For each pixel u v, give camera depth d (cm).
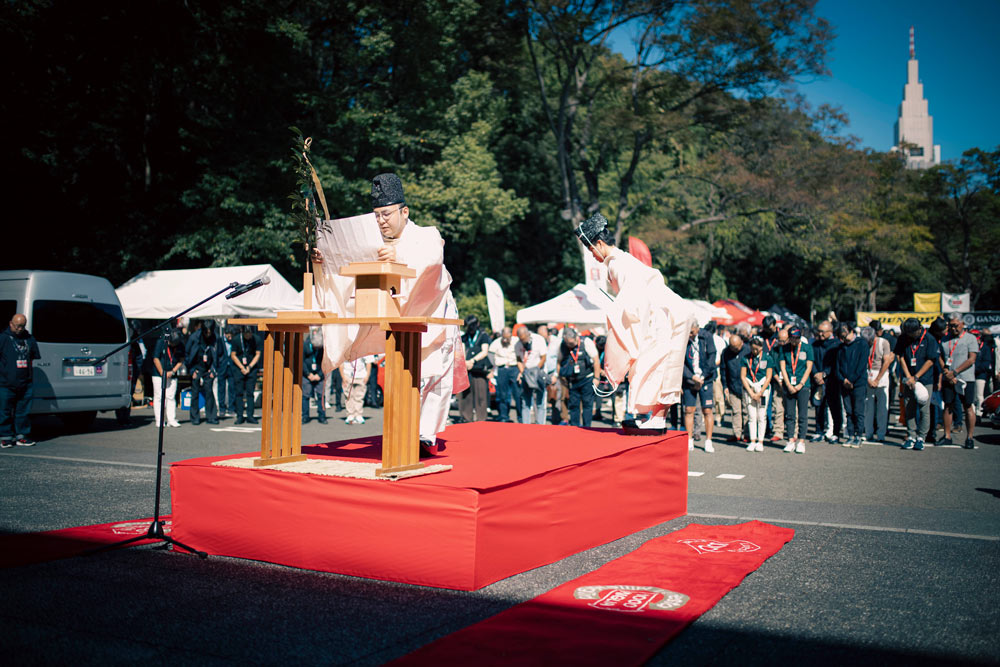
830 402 1276
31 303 1173
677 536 555
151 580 430
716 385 1578
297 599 396
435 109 2827
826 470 958
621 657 315
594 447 582
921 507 712
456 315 527
